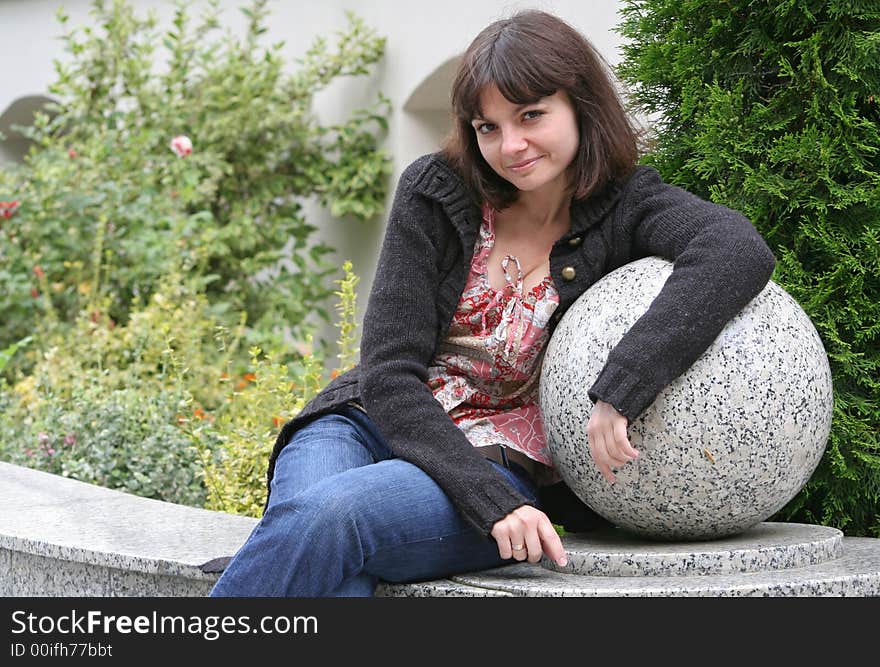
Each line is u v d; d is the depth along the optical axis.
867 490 3.37
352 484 2.54
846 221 3.36
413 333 2.88
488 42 2.79
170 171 8.29
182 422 5.18
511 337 2.94
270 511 2.54
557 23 2.84
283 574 2.48
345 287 4.83
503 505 2.57
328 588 2.51
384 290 2.91
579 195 2.91
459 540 2.67
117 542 3.31
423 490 2.61
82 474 4.90
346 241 8.65
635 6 3.86
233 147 8.52
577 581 2.63
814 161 3.30
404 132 8.12
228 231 8.04
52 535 3.42
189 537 3.38
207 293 8.14
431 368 3.04
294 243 8.91
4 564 3.67
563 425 2.78
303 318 8.13
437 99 8.05
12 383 7.17
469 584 2.68
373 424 3.01
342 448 2.89
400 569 2.66
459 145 2.95
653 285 2.75
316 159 8.57
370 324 2.89
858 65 3.27
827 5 3.32
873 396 3.36
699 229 2.76
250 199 8.47
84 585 3.37
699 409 2.62
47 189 7.62
